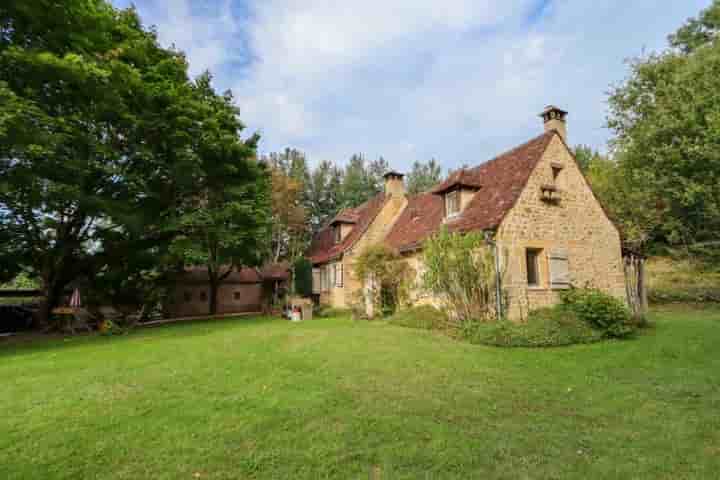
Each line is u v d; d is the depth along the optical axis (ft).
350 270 65.77
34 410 16.55
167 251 56.54
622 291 46.21
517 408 16.96
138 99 45.91
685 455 12.76
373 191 157.79
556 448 13.16
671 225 65.62
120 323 54.24
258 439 13.56
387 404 17.16
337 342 32.17
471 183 47.88
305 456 12.32
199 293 87.25
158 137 49.88
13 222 48.19
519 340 30.81
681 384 20.61
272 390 19.07
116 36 46.26
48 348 34.86
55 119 35.96
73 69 34.68
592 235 45.09
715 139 49.90
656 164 61.26
